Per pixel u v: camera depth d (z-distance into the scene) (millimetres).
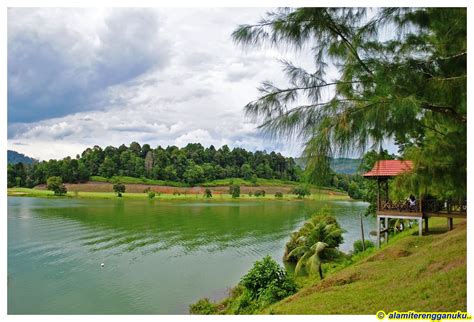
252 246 34750
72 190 101000
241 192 118125
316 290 12453
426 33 4898
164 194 107000
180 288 22078
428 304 7680
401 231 26609
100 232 42031
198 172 126375
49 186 92188
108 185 109438
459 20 4363
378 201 19734
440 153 4609
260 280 15375
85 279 23938
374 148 4246
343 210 67188
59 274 25031
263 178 136500
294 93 4387
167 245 35188
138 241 37062
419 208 18359
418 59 4832
